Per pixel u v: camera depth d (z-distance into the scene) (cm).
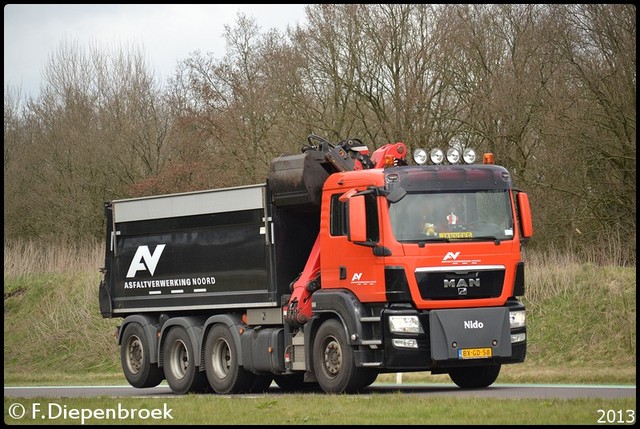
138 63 8362
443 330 2647
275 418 2109
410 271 2653
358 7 6294
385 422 1958
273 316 3084
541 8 5928
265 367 3048
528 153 5934
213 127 6950
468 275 2694
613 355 3934
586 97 5684
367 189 2716
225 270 3216
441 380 3697
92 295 5828
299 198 2994
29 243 6681
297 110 6397
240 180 6775
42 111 8362
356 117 6353
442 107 6203
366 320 2706
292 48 6438
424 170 2731
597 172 5656
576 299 4359
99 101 8306
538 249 5478
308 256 3117
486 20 6178
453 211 2719
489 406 2119
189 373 3328
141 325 3538
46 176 8019
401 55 6256
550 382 3369
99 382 4488
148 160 8019
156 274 3478
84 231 7788
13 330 5744
